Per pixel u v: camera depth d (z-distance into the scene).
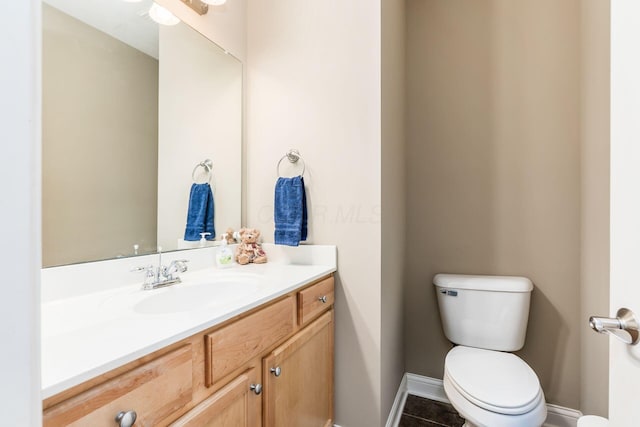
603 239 1.22
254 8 1.57
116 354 0.51
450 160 1.77
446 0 1.79
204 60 1.36
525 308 1.46
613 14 0.52
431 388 1.76
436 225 1.79
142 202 1.11
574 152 1.51
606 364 1.19
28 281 0.28
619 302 0.49
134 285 1.03
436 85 1.80
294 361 1.04
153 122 1.16
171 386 0.60
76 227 0.91
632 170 0.46
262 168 1.54
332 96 1.39
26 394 0.28
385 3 1.36
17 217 0.27
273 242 1.51
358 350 1.33
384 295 1.35
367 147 1.32
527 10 1.62
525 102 1.62
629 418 0.47
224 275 1.19
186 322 0.67
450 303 1.58
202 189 1.35
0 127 0.26
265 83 1.54
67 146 0.90
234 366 0.76
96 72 0.98
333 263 1.36
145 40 1.13
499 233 1.66
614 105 0.51
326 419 1.29
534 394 1.06
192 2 1.28
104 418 0.49
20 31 0.28
